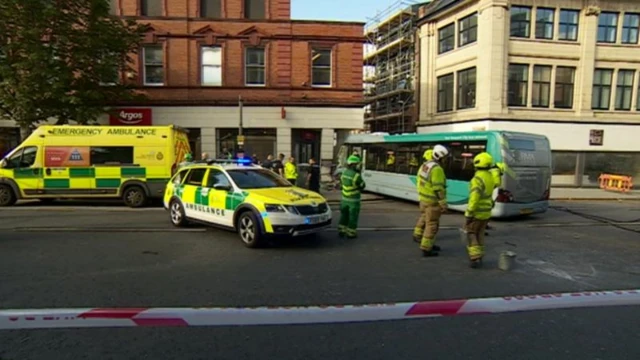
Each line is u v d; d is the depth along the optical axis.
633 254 7.25
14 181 12.98
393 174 14.95
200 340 3.69
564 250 7.54
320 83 20.83
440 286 5.32
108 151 13.09
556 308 4.53
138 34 17.78
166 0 19.77
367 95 39.41
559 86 22.92
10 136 20.19
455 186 12.09
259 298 4.79
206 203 8.54
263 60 20.45
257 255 6.88
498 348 3.59
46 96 14.97
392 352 3.50
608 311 4.46
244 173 8.57
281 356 3.42
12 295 4.79
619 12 23.02
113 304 4.55
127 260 6.44
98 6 16.23
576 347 3.63
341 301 4.72
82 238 8.08
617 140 23.19
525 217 11.91
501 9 21.77
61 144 13.01
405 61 32.81
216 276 5.65
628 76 23.45
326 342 3.68
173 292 4.97
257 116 20.33
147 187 13.09
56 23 15.55
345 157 18.27
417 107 28.84
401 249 7.43
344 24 20.59
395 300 4.78
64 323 4.00
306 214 7.43
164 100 19.88
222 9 20.05
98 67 16.44
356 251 7.25
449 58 25.31
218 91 20.20
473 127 23.00
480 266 6.29
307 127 20.59
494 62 21.88
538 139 11.46
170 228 9.25
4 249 7.09
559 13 22.62
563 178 23.02
